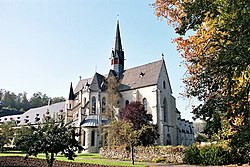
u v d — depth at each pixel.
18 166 30.09
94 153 61.06
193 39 14.41
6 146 68.75
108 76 75.12
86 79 86.75
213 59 11.18
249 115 10.27
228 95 10.62
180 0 14.52
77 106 74.50
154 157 40.69
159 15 16.08
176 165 33.38
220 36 11.20
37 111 101.88
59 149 19.98
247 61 9.43
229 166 29.73
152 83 68.31
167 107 70.06
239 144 10.24
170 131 69.25
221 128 11.85
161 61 72.19
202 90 11.82
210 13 10.91
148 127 49.00
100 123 65.12
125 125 38.69
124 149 45.38
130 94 72.12
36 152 19.75
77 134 21.42
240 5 9.67
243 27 9.46
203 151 34.28
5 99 157.62
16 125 90.56
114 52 81.88
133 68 78.31
